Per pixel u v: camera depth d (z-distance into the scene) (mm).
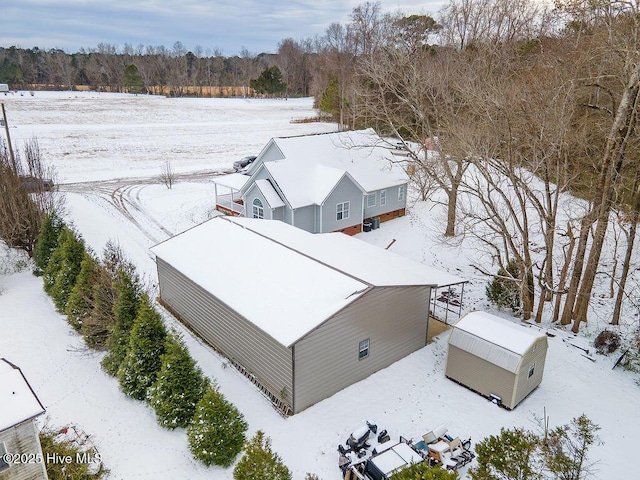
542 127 16922
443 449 12117
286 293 15469
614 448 12828
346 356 14812
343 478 11781
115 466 12188
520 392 14336
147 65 125250
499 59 27094
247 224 21297
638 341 16953
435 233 29562
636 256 24641
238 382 15461
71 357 16938
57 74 125000
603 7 15789
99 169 44781
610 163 16562
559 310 20234
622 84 16891
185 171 45031
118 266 18812
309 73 122375
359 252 19891
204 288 16766
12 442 10078
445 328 19031
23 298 20922
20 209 23859
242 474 10680
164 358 13594
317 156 30438
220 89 126625
